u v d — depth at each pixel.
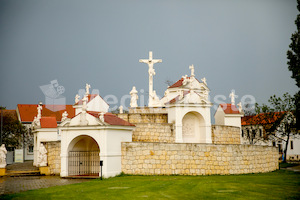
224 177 38.44
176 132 48.25
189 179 36.25
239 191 29.53
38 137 53.59
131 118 51.66
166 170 40.66
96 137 39.62
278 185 32.31
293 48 47.78
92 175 41.19
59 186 33.22
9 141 77.00
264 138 77.31
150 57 56.38
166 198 27.09
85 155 43.84
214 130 50.88
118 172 39.94
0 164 44.12
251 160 44.69
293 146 86.38
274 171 48.03
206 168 41.50
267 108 73.06
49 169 45.06
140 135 47.31
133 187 31.42
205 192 29.14
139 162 40.50
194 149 41.41
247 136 87.88
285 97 70.44
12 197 27.95
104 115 41.38
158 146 40.78
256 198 27.16
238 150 43.41
